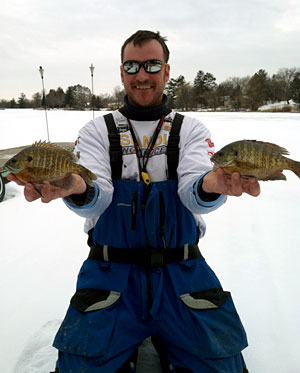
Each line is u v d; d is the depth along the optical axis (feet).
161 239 7.86
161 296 7.47
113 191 8.02
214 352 6.94
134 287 7.68
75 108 258.57
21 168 6.32
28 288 11.30
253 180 6.28
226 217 17.52
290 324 9.41
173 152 8.25
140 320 7.40
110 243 7.93
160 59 8.32
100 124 8.67
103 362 6.83
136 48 8.21
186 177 7.80
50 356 8.40
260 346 8.68
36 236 15.49
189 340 7.13
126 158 8.27
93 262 7.99
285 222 16.63
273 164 6.51
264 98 268.00
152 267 7.76
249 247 13.92
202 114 156.15
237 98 263.08
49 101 276.00
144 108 8.52
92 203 7.31
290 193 21.39
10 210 19.16
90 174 6.59
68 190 6.57
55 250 14.07
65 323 7.30
